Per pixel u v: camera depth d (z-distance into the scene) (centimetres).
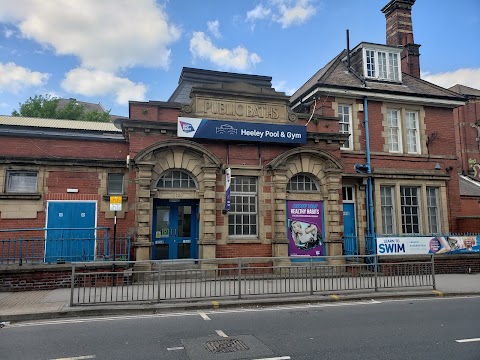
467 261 1492
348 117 1652
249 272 1084
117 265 1121
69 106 3372
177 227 1349
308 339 638
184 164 1308
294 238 1396
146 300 903
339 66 1792
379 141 1661
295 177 1452
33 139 1344
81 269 1093
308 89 1641
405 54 2036
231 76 1825
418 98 1716
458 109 2775
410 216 1658
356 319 779
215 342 625
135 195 1270
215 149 1359
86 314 826
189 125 1302
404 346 598
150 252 1225
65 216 1302
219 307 897
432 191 1716
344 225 1559
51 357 557
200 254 1284
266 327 719
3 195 1255
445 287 1142
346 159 1595
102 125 2047
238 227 1365
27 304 875
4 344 621
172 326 731
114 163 1353
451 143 1772
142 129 1284
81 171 1338
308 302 957
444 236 1497
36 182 1312
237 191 1380
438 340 630
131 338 651
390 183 1633
